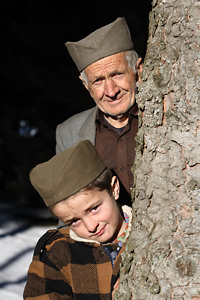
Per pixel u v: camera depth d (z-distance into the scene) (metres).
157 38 1.37
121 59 1.96
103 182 1.41
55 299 1.48
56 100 6.55
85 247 1.55
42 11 6.39
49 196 1.39
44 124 7.34
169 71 1.34
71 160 1.38
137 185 1.38
